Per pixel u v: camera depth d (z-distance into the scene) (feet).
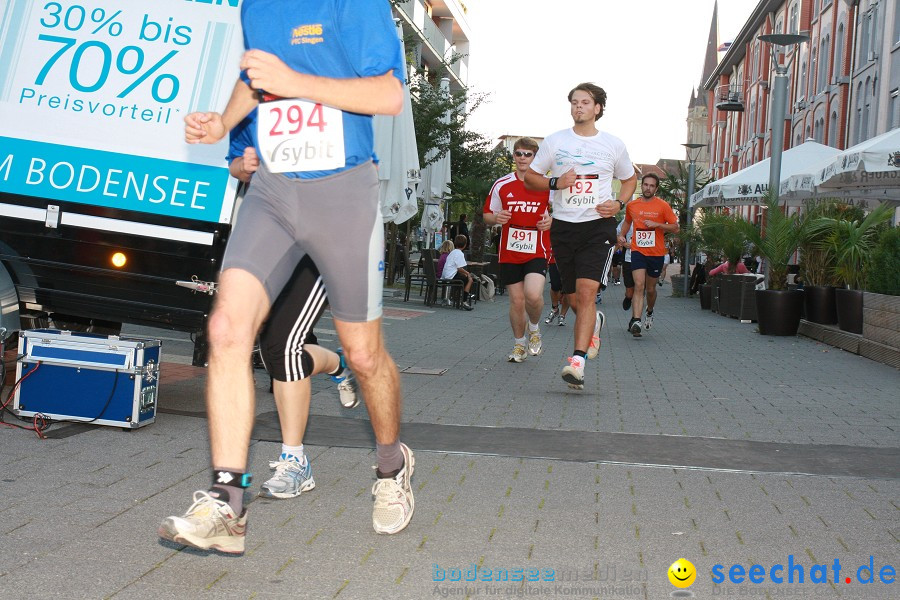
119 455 17.06
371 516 13.99
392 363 12.87
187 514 10.68
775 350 41.86
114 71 20.56
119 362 18.94
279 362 14.34
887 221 48.91
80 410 19.08
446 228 111.14
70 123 20.40
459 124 77.92
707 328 55.42
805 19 157.17
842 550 12.98
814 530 13.89
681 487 16.22
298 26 11.41
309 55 11.39
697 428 21.71
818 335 46.78
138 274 20.12
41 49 20.81
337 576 11.38
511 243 33.96
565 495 15.52
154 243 19.90
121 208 19.98
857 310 42.32
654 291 51.83
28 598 10.25
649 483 16.47
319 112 11.32
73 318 24.31
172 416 20.76
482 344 41.47
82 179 20.15
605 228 27.02
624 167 27.68
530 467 17.43
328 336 40.22
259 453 17.81
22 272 20.58
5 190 20.26
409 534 13.16
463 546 12.71
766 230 51.19
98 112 20.40
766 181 66.90
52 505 13.79
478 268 78.07
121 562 11.55
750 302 60.85
